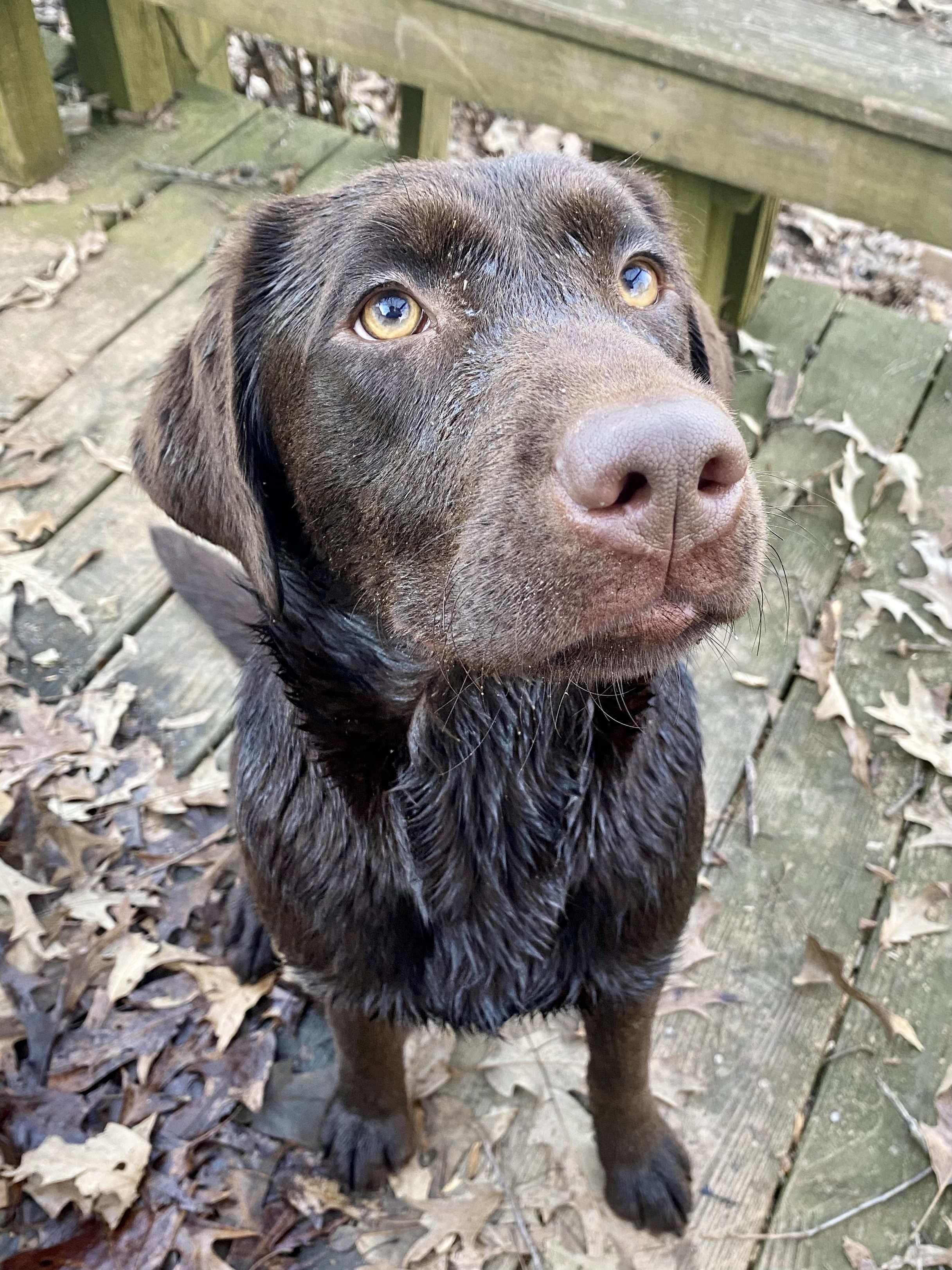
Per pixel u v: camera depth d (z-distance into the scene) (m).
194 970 0.79
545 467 0.38
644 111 1.06
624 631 0.39
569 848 0.57
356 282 0.48
